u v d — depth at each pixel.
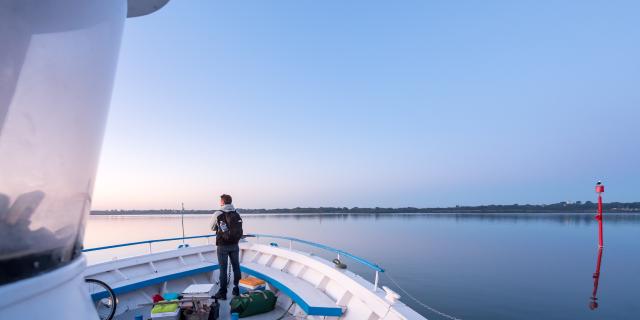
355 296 3.92
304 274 5.26
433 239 59.09
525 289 20.84
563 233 76.56
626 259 34.91
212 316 3.86
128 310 4.58
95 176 1.11
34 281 0.75
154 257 5.61
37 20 0.73
